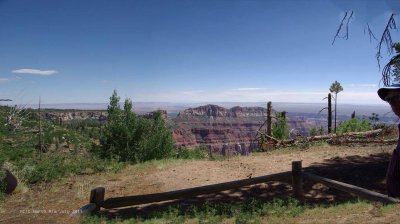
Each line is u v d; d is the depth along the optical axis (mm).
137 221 9047
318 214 7848
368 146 18641
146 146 21312
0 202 11523
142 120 22188
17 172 14273
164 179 13945
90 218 9297
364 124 25469
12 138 15781
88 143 24562
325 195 10711
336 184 9695
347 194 10578
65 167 16312
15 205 11219
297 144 21484
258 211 8945
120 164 17578
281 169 14742
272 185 12031
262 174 14109
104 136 21578
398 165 2342
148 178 14273
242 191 11750
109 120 22016
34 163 16375
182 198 11383
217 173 14594
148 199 10414
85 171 16359
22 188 12867
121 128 21359
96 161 18375
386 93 2320
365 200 8547
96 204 10383
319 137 21922
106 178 14727
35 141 19344
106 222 8906
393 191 2379
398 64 10391
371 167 13367
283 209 8812
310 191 11148
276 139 22562
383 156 15289
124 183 13773
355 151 17203
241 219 7969
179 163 16797
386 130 22672
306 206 9031
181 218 8898
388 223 6039
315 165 14719
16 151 16359
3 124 14477
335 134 22422
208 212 9305
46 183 14148
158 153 21625
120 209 10578
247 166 15625
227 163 16531
